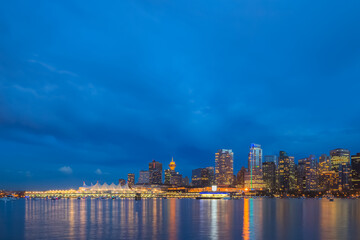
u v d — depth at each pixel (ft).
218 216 407.03
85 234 236.63
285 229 263.49
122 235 230.68
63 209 617.62
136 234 234.99
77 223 316.81
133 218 375.86
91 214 453.17
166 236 225.35
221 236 224.53
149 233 240.12
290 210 567.59
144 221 335.67
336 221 335.88
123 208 647.56
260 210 565.94
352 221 335.88
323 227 278.05
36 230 263.29
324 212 501.97
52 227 283.38
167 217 390.83
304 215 428.15
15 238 222.07
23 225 304.30
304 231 250.57
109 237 222.07
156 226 286.66
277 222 323.78
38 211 548.31
